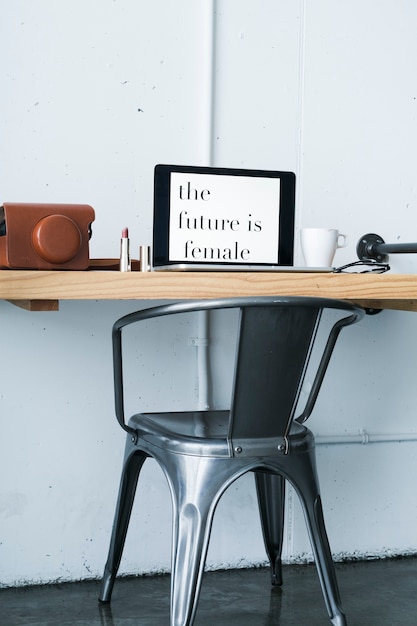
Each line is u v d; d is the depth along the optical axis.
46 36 1.89
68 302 1.95
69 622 1.74
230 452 1.49
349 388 2.15
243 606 1.85
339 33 2.08
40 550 1.96
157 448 1.58
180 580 1.47
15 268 1.53
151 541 2.04
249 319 1.42
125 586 1.96
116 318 1.98
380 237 2.11
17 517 1.94
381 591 1.95
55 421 1.95
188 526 1.49
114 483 2.00
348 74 2.09
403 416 2.20
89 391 1.97
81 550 1.98
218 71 2.00
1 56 1.86
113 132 1.94
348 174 2.11
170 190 1.70
